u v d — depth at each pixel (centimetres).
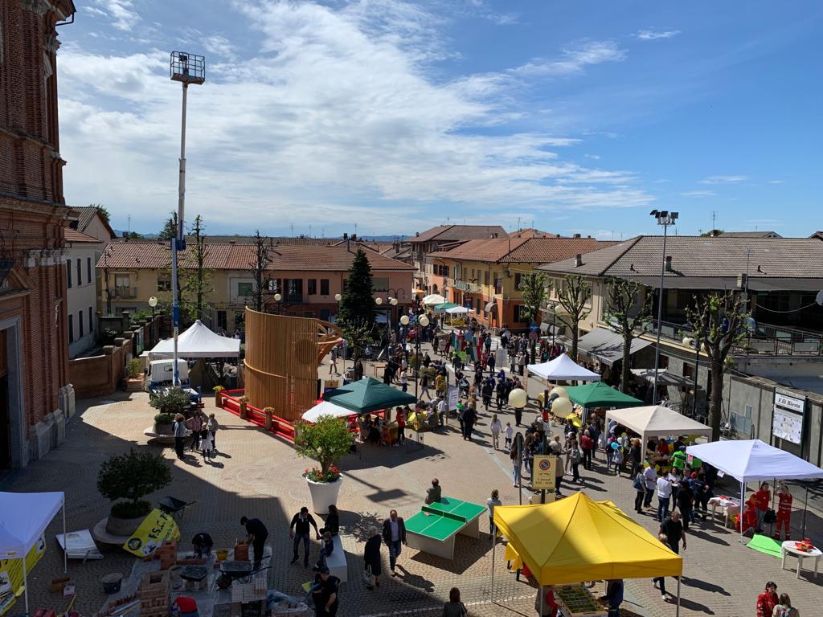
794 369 2489
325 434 1555
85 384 2875
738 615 1173
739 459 1571
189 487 1752
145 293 5328
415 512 1625
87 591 1172
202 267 4988
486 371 3691
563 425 2570
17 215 1831
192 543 1336
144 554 1282
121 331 4781
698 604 1212
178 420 2016
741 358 2467
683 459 1883
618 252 3659
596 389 2252
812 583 1307
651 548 1027
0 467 1850
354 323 4538
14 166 1858
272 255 5691
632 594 1252
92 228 5497
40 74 2006
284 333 2433
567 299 3325
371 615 1138
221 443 2202
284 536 1445
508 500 1734
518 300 5416
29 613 1070
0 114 1759
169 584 1125
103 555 1312
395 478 1900
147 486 1373
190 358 3234
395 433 2266
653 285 3016
